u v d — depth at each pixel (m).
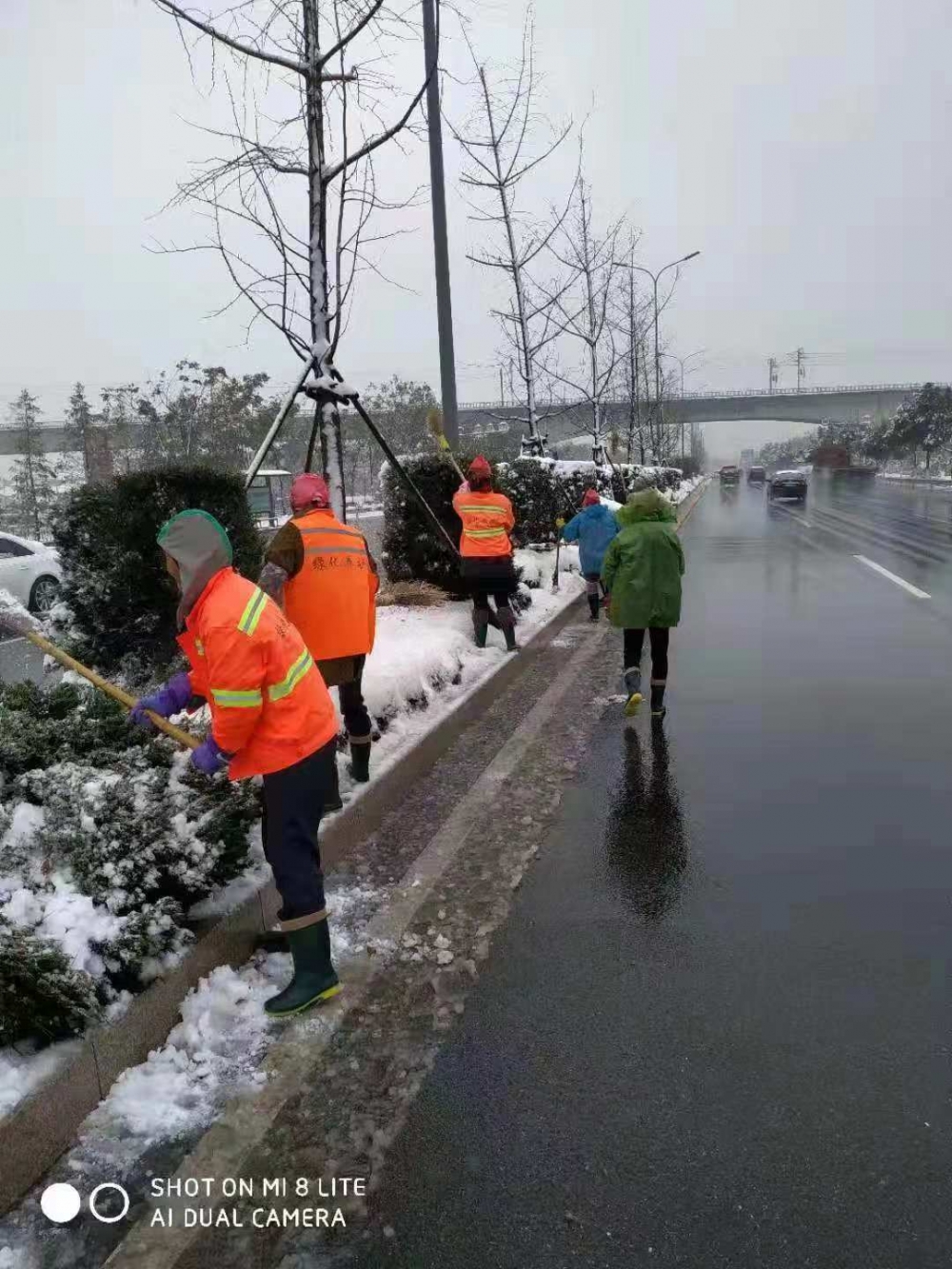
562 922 3.63
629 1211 2.21
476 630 8.09
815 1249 2.09
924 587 12.42
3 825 3.04
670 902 3.78
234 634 2.76
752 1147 2.40
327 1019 3.01
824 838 4.37
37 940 2.54
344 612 4.40
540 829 4.59
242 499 5.72
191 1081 2.70
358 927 3.62
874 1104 2.54
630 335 25.64
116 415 34.88
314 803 3.05
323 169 6.07
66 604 5.56
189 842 3.14
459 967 3.32
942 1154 2.36
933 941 3.40
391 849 4.38
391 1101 2.62
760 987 3.13
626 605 6.34
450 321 11.05
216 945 3.18
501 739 6.13
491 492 7.91
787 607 11.25
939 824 4.47
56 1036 2.60
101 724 3.72
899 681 7.32
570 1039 2.88
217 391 35.62
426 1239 2.16
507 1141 2.45
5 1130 2.25
